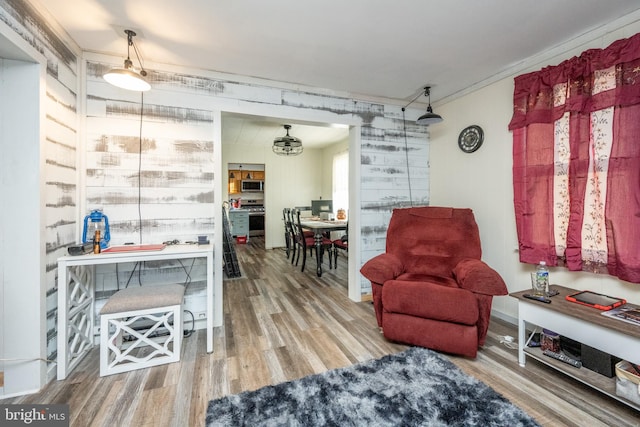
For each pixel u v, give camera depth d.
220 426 1.29
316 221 5.05
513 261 2.45
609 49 1.75
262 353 1.97
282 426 1.29
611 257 1.76
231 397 1.49
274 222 6.68
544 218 2.13
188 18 1.73
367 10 1.66
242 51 2.13
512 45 2.07
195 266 2.42
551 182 2.09
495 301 2.62
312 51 2.14
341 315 2.67
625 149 1.69
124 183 2.20
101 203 2.14
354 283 3.07
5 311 1.52
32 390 1.55
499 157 2.55
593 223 1.86
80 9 1.64
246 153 6.45
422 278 2.19
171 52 2.14
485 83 2.64
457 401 1.45
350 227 3.16
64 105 1.85
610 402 1.45
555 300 1.72
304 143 6.24
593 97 1.84
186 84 2.37
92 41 1.97
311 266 4.79
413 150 3.33
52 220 1.71
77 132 2.03
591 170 1.86
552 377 1.67
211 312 1.99
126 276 2.26
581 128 1.91
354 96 2.99
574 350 1.71
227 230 4.28
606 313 1.50
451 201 3.09
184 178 2.37
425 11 1.67
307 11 1.67
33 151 1.56
